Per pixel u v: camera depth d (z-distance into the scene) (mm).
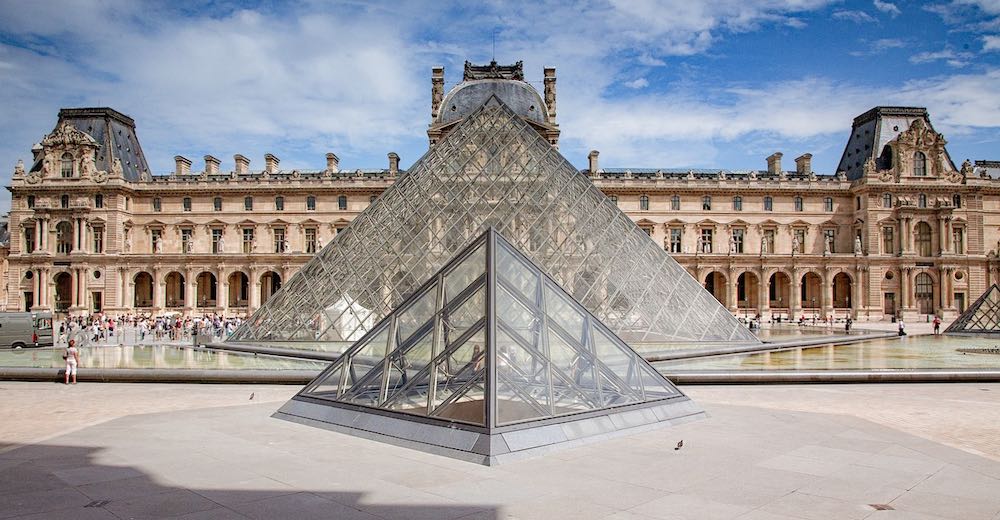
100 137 125688
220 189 124625
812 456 17859
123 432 21031
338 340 46469
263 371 34812
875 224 120938
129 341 73125
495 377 18781
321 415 22188
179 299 127250
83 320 103812
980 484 15312
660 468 16562
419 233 47969
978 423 23953
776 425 22250
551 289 23078
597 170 127438
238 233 124938
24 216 121375
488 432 17547
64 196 120562
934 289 121750
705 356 43625
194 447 18891
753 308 127438
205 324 86562
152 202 125438
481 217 48156
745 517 12945
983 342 61031
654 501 13922
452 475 15891
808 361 41594
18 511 13281
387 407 20703
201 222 125000
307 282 50688
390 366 21906
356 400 21938
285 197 124750
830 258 119812
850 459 17562
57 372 36250
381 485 15086
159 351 51062
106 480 15523
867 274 120562
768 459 17500
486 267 21172
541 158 52562
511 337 20094
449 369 20078
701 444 19266
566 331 21891
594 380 21531
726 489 14812
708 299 50812
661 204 125375
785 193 125812
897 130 128375
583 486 15008
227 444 19281
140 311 120625
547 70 121062
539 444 18031
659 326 45812
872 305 120062
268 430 21344
